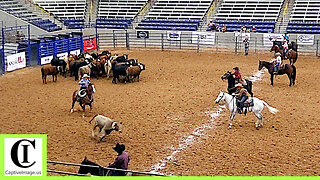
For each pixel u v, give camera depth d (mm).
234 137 18266
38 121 20516
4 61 31938
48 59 35969
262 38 41281
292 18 47188
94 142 17812
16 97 25078
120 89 26828
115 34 47812
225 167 15148
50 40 36938
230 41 42750
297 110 22109
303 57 38344
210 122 20328
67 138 18234
